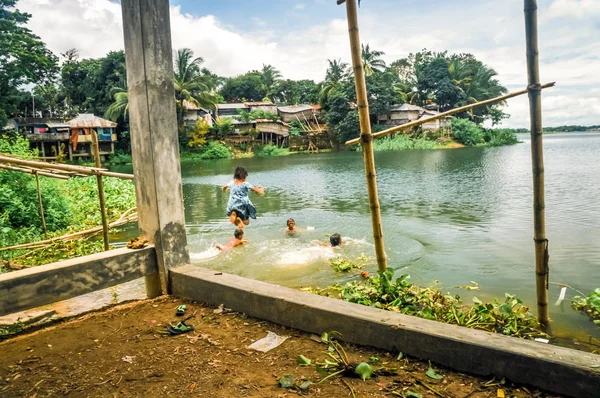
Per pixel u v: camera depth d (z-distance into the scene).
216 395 2.18
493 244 6.61
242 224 7.36
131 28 3.47
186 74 45.34
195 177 22.45
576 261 5.60
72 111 50.34
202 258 6.21
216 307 3.44
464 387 2.23
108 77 46.91
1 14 24.16
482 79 60.78
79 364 2.56
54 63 26.58
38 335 3.01
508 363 2.24
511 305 3.68
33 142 38.19
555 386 2.13
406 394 2.15
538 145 3.52
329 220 9.14
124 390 2.25
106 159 42.75
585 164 20.58
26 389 2.29
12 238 6.82
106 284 3.42
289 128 51.75
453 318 3.60
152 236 3.77
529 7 3.34
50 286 3.07
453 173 18.73
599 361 2.10
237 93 66.50
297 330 2.97
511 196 11.69
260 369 2.44
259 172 23.44
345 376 2.35
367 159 4.08
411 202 11.25
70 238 7.27
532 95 3.46
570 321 3.84
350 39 3.93
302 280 5.21
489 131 54.16
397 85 60.00
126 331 3.03
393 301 3.78
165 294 3.78
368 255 6.20
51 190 8.53
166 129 3.67
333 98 48.28
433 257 6.00
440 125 50.97
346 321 2.74
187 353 2.66
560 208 9.42
